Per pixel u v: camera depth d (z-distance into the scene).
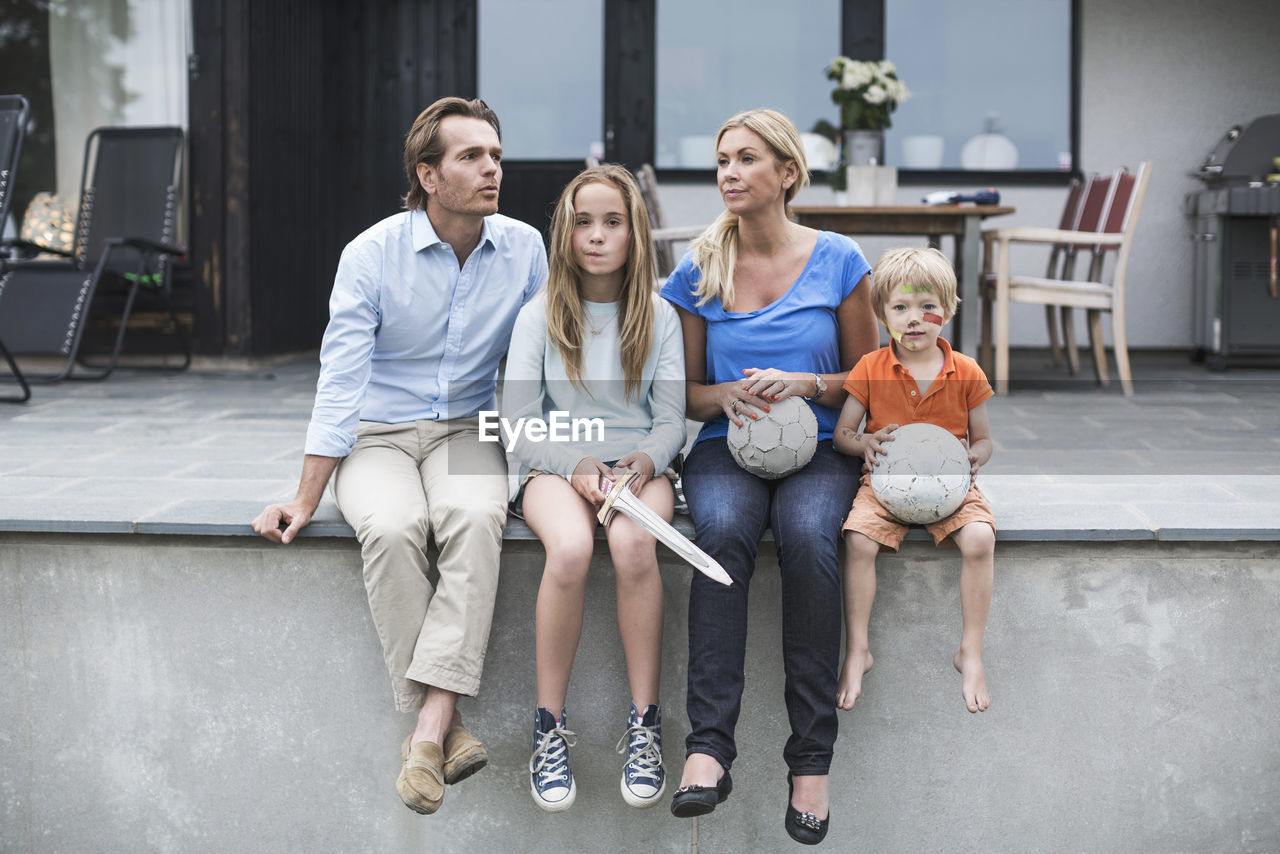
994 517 1.98
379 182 6.08
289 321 5.57
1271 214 4.89
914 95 6.03
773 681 2.01
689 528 1.94
